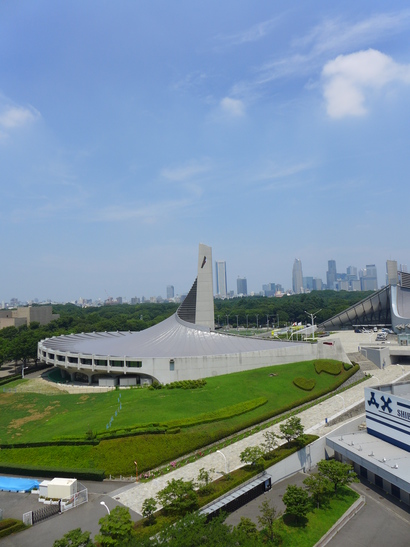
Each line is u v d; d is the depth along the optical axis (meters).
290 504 41.31
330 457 58.56
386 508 45.91
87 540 32.38
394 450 52.69
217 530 30.70
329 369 83.50
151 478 48.41
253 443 56.28
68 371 98.12
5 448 55.56
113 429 56.94
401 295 147.88
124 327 198.38
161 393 74.12
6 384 99.62
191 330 98.69
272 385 75.69
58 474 49.38
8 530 38.53
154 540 29.91
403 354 97.81
